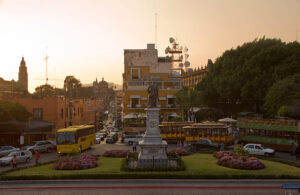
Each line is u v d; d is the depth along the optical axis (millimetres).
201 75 114375
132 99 67000
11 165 29719
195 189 18234
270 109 48812
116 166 24094
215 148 37312
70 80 140875
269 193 17312
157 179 19766
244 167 22672
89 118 95875
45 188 18641
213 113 67812
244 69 61656
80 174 20203
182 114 63562
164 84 70312
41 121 53562
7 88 110125
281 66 54875
